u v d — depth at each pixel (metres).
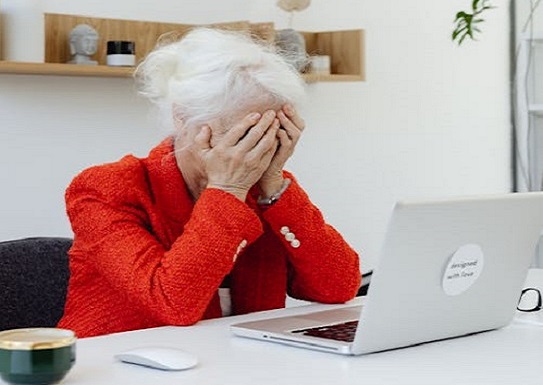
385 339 1.50
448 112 3.99
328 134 3.55
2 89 2.80
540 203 1.67
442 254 1.52
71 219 1.90
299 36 3.20
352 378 1.35
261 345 1.56
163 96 1.88
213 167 1.83
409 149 3.84
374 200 3.73
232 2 3.30
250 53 1.83
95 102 3.00
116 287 1.82
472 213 1.53
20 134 2.85
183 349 1.53
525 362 1.46
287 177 2.02
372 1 3.70
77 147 2.97
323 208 3.55
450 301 1.58
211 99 1.81
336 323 1.68
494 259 1.63
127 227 1.84
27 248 2.28
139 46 3.00
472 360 1.47
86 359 1.46
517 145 4.21
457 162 4.03
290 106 1.85
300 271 2.03
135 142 3.10
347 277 2.03
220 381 1.32
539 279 2.26
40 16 2.70
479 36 4.08
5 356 1.27
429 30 3.90
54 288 2.30
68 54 2.85
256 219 1.83
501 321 1.72
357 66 3.31
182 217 1.92
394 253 1.43
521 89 4.18
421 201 1.43
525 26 4.14
